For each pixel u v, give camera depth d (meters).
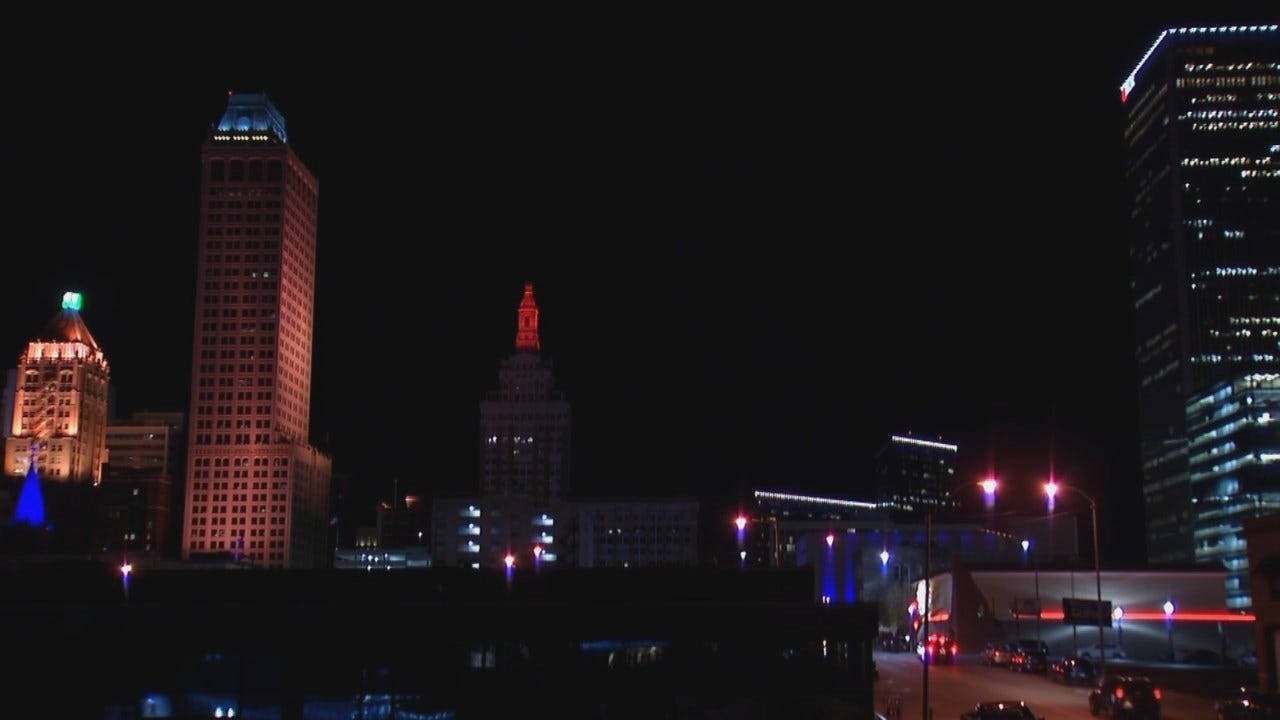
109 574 63.59
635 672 53.78
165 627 54.41
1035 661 104.88
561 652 54.03
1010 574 148.88
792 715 53.06
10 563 64.62
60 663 54.25
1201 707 80.94
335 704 53.78
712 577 64.06
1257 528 91.19
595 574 62.88
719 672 53.66
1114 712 70.62
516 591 63.78
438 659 54.12
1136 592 152.12
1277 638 88.62
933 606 157.25
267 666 54.19
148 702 53.97
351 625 54.28
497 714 53.78
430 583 62.25
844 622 53.75
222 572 63.22
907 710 76.44
